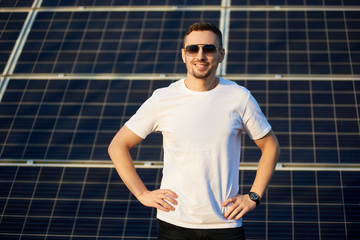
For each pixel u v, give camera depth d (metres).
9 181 6.15
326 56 7.35
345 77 7.03
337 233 5.41
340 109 6.62
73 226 5.69
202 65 2.86
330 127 6.42
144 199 2.86
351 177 5.88
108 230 5.64
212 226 2.83
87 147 6.48
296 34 7.75
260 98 6.87
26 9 8.81
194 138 2.85
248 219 5.67
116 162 3.04
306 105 6.71
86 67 7.57
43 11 8.73
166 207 2.78
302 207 5.69
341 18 7.95
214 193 2.85
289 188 5.89
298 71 7.17
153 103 3.00
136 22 8.30
